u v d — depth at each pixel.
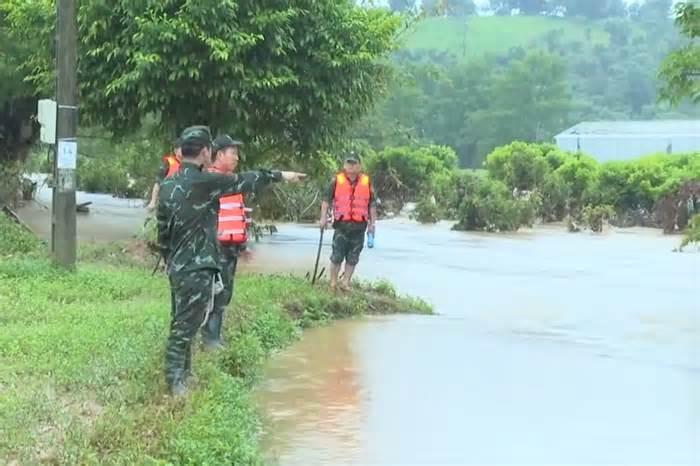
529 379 9.96
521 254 27.39
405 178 44.06
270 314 11.96
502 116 87.75
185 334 8.05
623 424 8.28
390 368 10.28
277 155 17.88
